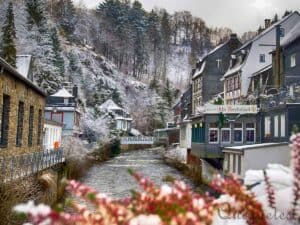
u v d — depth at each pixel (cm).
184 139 5006
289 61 3484
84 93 10369
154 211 221
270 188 323
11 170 1700
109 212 212
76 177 3634
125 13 17112
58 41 10506
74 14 15512
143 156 7019
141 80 15612
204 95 6300
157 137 9388
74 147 4272
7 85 2105
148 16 17675
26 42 9831
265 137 3167
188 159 4447
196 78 6750
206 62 6341
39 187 2052
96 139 6700
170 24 18800
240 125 3341
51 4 14138
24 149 2561
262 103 3259
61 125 4472
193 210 218
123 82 13238
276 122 2942
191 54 18300
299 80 3247
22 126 2495
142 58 16450
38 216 188
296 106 2712
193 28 19088
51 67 9019
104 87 11762
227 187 282
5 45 7650
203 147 3378
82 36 15400
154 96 12850
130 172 252
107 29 16500
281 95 2886
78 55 12081
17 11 10800
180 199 224
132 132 10719
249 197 281
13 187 1522
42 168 2369
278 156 2158
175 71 17150
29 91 2655
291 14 4853
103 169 4656
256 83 4559
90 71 11856
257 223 282
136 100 12756
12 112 2225
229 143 3328
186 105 8056
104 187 3189
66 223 196
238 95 4991
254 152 2178
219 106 3362
